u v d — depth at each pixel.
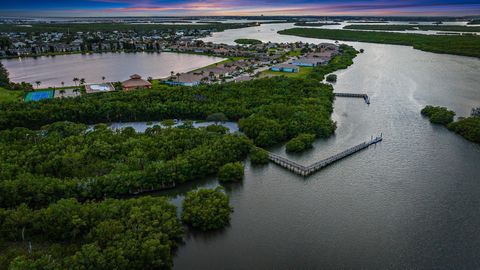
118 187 115.38
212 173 133.25
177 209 111.31
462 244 97.19
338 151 155.50
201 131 154.75
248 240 98.88
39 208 109.06
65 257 82.81
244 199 119.38
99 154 134.62
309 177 134.50
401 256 92.94
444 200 117.75
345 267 89.38
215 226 101.94
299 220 107.88
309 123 171.00
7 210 99.56
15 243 93.12
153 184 120.81
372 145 161.50
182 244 96.94
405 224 105.69
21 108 189.75
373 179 132.12
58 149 137.50
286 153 153.50
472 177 132.12
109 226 91.50
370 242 98.19
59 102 199.12
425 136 171.50
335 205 115.75
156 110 189.00
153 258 85.19
